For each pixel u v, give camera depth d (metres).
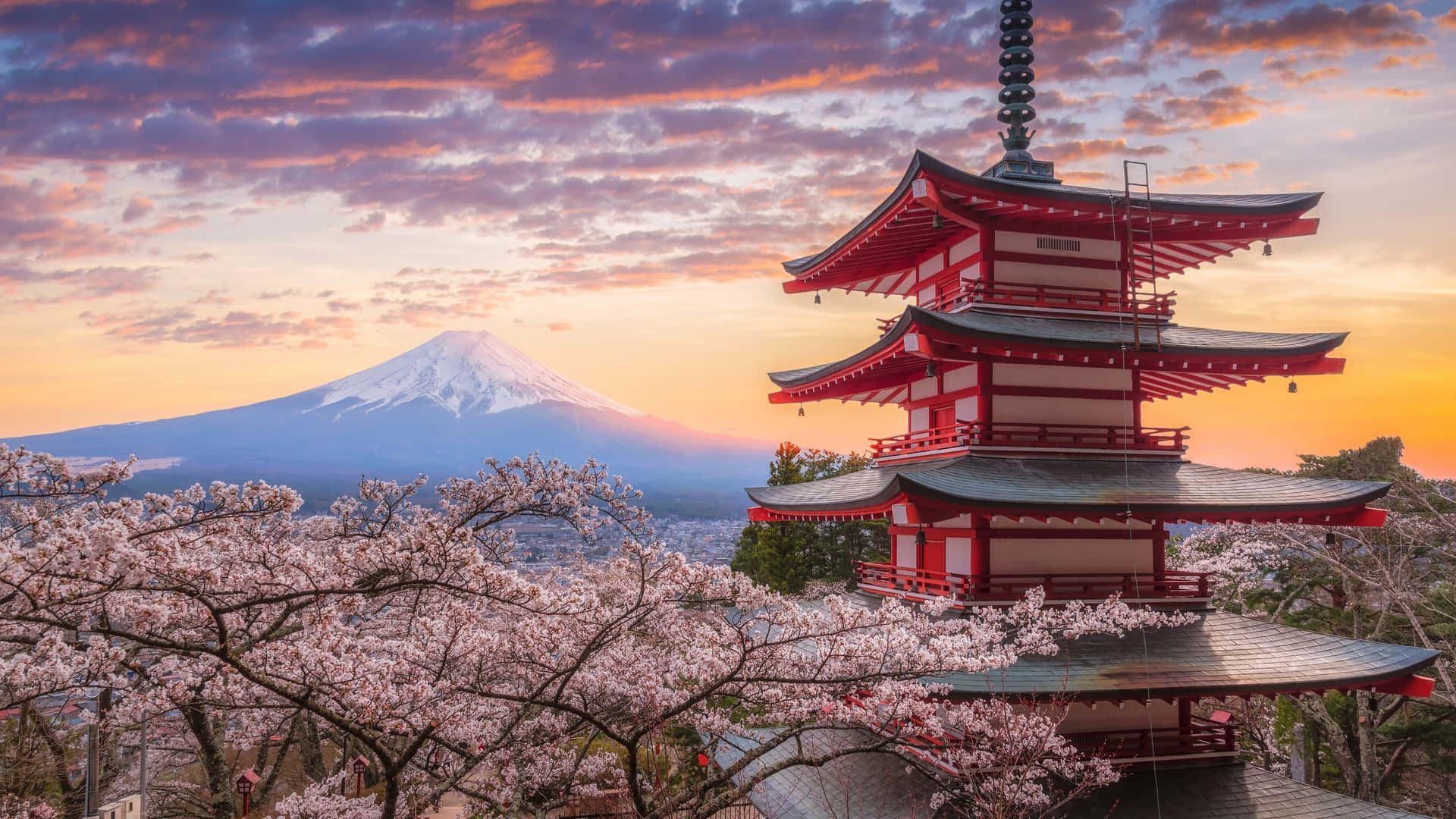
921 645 16.36
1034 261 23.39
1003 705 16.48
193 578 9.56
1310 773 33.81
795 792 20.06
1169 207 22.31
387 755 11.20
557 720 15.62
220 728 21.09
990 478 20.38
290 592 11.02
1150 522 21.81
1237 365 22.31
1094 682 17.44
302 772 29.83
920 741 19.45
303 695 10.68
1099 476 21.28
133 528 9.66
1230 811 17.80
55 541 8.03
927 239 25.34
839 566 51.19
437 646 12.72
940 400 24.05
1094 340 21.36
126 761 22.91
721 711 18.00
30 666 9.53
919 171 21.03
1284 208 22.84
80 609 10.25
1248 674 18.05
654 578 13.34
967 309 23.03
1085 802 18.02
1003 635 16.83
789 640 13.73
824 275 29.33
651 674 15.47
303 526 16.25
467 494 16.31
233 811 16.88
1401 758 33.81
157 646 9.70
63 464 9.66
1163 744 19.88
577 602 12.14
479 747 13.51
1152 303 23.75
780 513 25.23
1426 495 34.97
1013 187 21.62
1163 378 24.86
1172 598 21.28
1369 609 35.66
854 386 26.95
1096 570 21.33
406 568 11.19
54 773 19.66
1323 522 20.75
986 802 16.30
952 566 21.88
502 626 16.03
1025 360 22.33
